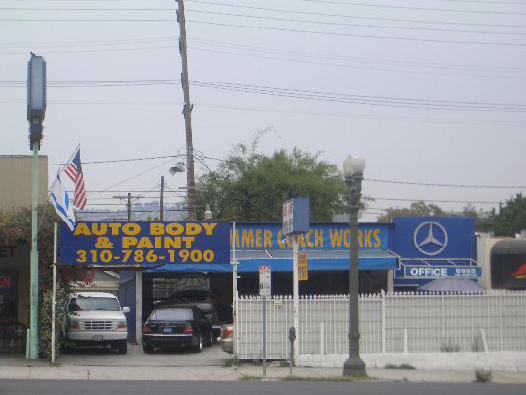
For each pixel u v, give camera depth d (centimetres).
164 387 1623
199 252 2211
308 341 2225
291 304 2234
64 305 2328
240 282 3550
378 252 3178
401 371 2131
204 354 2545
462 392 1648
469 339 2300
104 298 2611
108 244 2164
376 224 3209
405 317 2278
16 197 2373
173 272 3114
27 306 2486
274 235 3103
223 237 2228
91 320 2444
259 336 2223
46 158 2403
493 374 2122
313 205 4625
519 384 1895
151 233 2191
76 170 2091
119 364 2188
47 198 2316
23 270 2500
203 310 2994
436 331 2288
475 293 2320
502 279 2595
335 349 2228
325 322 2239
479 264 3272
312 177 4669
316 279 3512
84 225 2159
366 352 2247
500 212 7075
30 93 2078
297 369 2102
